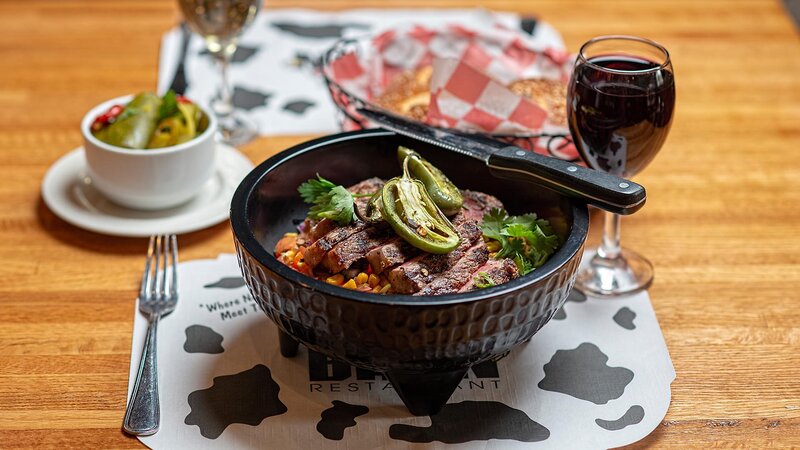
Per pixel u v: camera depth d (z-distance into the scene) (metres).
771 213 1.05
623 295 0.95
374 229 0.85
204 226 1.01
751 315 0.94
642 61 0.96
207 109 1.06
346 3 1.42
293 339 0.87
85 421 0.83
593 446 0.82
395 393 0.86
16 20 1.34
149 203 1.02
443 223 0.85
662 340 0.91
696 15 1.39
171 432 0.82
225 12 1.12
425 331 0.78
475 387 0.87
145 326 0.91
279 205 0.92
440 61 1.01
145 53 1.29
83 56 1.27
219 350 0.89
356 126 1.09
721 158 1.12
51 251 0.99
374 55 1.22
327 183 0.88
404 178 0.86
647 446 0.82
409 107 1.11
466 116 1.03
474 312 0.77
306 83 1.25
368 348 0.79
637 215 1.05
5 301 0.94
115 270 0.97
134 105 1.04
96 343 0.90
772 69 1.27
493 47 1.23
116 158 1.00
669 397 0.86
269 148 1.13
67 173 1.08
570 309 0.94
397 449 0.82
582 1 1.43
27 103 1.19
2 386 0.86
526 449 0.82
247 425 0.83
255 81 1.25
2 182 1.07
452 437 0.83
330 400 0.85
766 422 0.84
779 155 1.13
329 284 0.78
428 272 0.82
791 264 0.99
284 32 1.35
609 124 0.91
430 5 1.41
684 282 0.97
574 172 0.85
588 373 0.88
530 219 0.88
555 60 1.21
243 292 0.95
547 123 1.05
